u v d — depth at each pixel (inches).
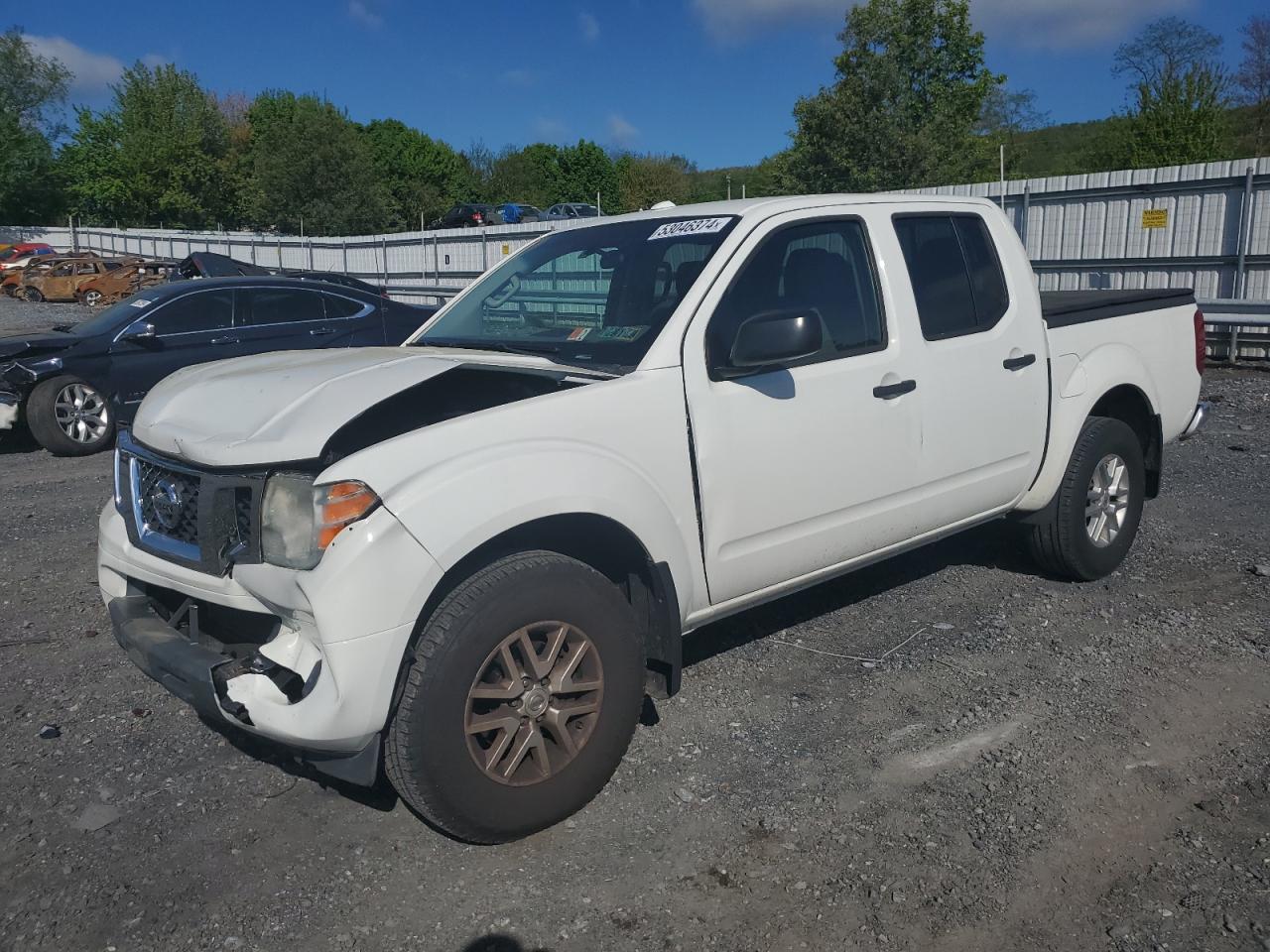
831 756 140.9
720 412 138.3
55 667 178.9
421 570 110.2
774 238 151.1
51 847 124.5
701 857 119.3
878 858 117.7
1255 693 154.9
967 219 180.2
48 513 292.5
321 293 415.2
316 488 110.4
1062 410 189.6
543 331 157.2
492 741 120.3
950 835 121.6
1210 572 209.3
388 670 109.4
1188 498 266.5
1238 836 119.6
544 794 121.6
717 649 179.2
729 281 144.1
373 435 146.3
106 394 388.5
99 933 108.7
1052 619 187.2
